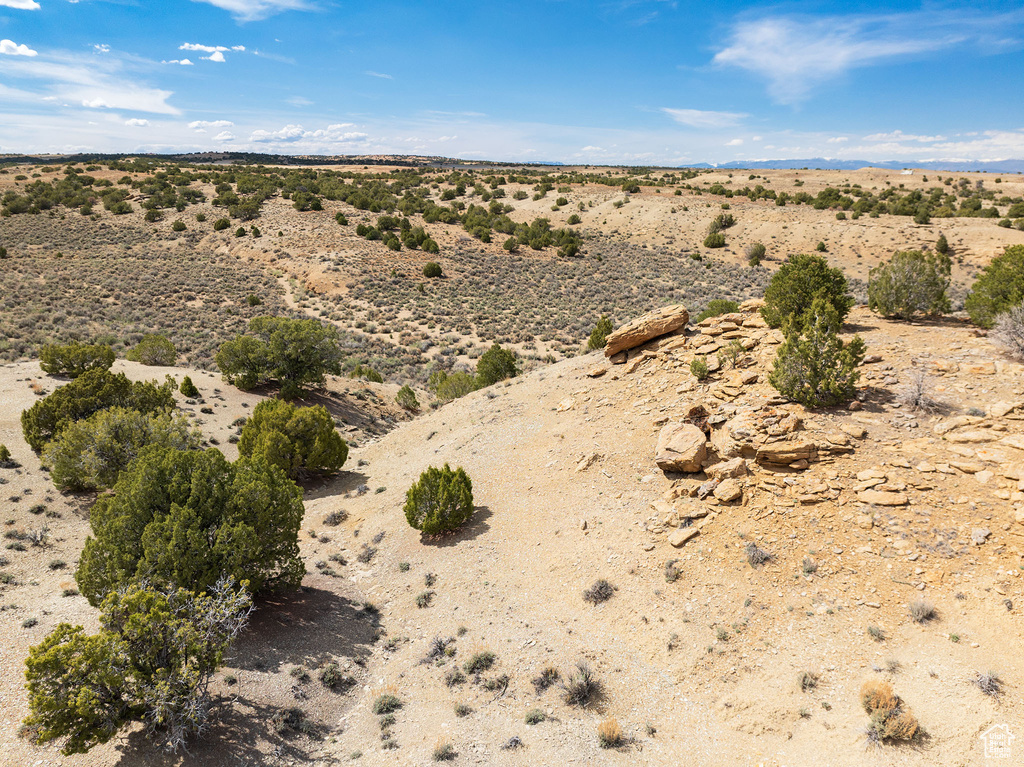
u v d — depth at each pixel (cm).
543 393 2375
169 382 2870
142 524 1223
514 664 1116
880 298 1973
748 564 1165
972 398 1328
